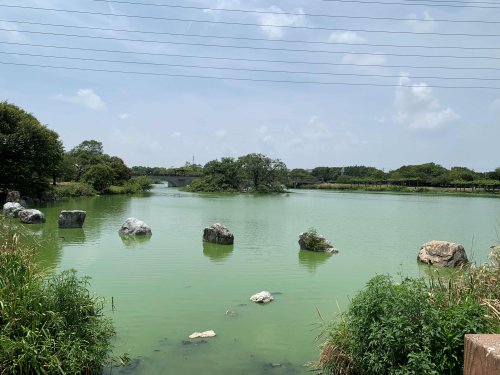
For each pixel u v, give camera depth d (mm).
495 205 72750
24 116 54594
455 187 141625
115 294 13641
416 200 88812
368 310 7566
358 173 186750
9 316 7879
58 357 7586
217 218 40344
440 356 6645
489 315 7984
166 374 8320
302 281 15914
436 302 7996
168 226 32875
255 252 22078
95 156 116062
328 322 11203
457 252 19438
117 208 50344
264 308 12500
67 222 29828
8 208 34688
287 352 9391
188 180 137625
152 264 18406
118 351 9328
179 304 12711
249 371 8469
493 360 1952
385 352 6984
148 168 158125
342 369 8117
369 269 18375
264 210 52125
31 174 52812
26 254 10453
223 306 12609
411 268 18688
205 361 8898
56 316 8031
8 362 7285
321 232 31641
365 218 44250
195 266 18234
